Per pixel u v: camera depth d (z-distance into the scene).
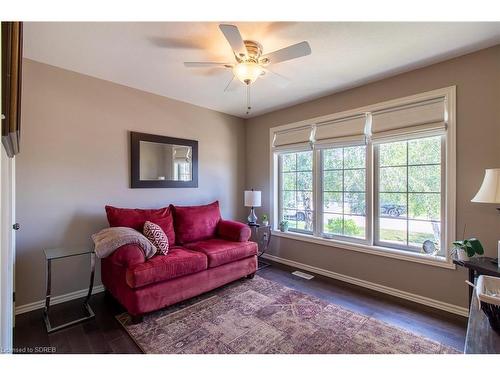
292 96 3.32
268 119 4.06
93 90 2.74
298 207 3.77
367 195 2.95
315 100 3.41
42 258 2.43
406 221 2.71
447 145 2.33
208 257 2.64
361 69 2.54
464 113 2.24
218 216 3.50
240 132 4.35
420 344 1.83
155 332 2.00
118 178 2.94
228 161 4.16
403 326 2.08
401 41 2.03
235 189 4.27
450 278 2.33
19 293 2.30
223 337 1.93
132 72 2.64
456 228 2.28
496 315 1.06
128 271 2.11
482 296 1.10
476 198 1.91
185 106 3.57
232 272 2.88
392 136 2.69
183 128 3.55
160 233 2.61
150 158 3.20
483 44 2.07
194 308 2.39
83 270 2.70
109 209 2.68
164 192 3.37
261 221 4.14
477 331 1.18
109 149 2.87
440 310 2.36
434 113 2.40
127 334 1.98
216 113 3.97
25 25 1.81
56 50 2.19
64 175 2.56
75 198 2.63
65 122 2.56
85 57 2.32
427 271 2.47
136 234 2.32
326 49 2.16
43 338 1.92
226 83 2.91
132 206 3.06
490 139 2.11
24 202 2.34
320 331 2.01
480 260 2.00
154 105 3.24
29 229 2.36
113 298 2.63
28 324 2.12
